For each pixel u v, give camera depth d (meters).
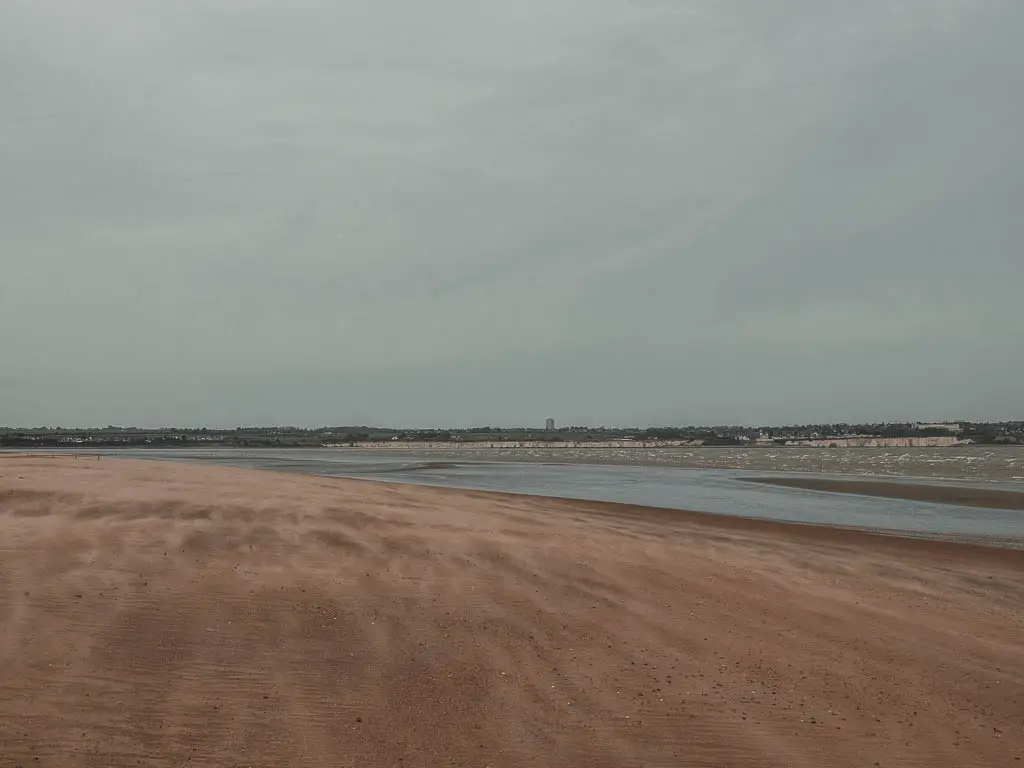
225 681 6.74
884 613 10.66
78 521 12.55
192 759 5.40
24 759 5.20
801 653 8.53
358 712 6.33
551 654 7.98
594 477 53.94
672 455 125.06
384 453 131.38
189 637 7.68
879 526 25.81
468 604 9.52
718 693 7.16
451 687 6.95
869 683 7.68
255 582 9.68
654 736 6.19
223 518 13.55
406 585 10.16
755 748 6.07
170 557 10.57
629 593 10.68
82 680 6.50
